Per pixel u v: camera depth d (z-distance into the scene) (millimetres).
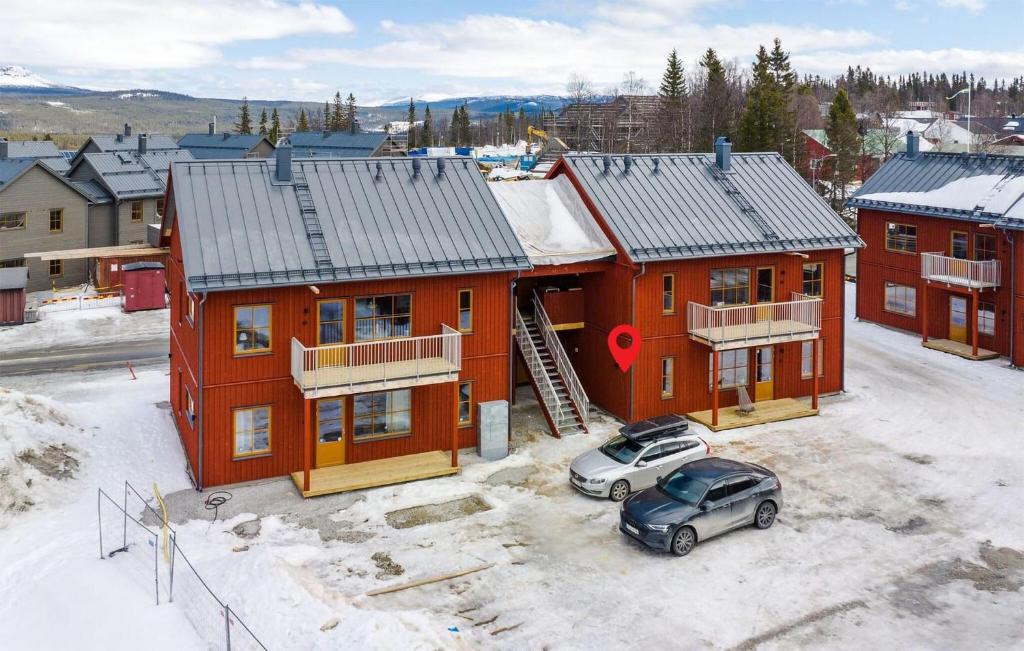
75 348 36438
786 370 29203
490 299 24141
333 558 17922
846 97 80688
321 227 22828
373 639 13414
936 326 37125
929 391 30203
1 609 15516
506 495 21359
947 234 36125
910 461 23594
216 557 17562
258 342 21641
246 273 20875
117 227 53219
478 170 26672
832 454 24172
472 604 16125
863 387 30797
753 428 26500
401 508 20531
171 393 27703
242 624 13594
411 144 179000
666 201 28609
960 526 19531
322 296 22000
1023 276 32312
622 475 21031
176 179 22844
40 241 48281
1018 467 23062
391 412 23391
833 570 17469
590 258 26719
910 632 15164
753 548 18484
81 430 24359
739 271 27906
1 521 18953
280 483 21969
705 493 18562
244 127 148875
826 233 28844
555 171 31016
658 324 26812
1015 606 16062
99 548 17969
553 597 16391
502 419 23891
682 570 17469
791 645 14758
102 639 14172
